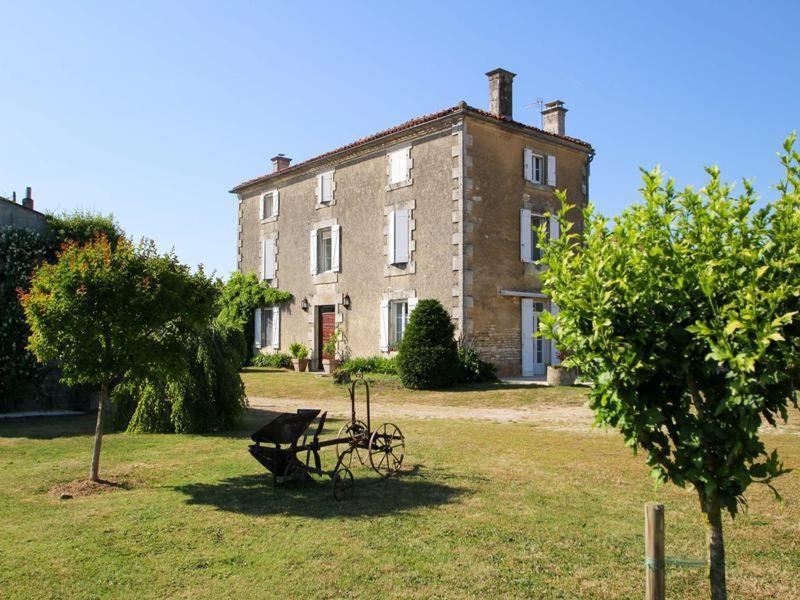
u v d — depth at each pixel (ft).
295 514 17.87
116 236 42.32
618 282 9.89
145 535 16.06
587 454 25.93
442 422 35.29
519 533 16.07
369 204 63.87
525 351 58.75
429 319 51.16
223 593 12.64
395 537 15.83
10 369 38.01
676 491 20.06
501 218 57.62
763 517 17.33
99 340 21.94
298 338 72.84
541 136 60.80
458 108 54.60
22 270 38.68
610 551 14.83
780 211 9.36
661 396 10.29
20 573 13.60
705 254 9.70
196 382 33.27
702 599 12.42
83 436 31.55
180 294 22.75
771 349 8.86
